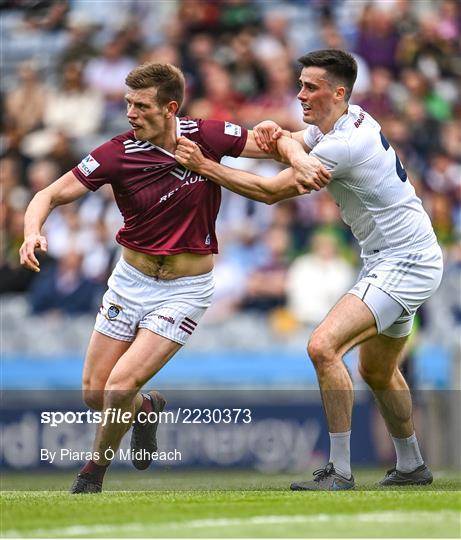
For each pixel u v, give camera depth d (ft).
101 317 71.61
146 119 67.10
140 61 175.11
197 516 52.95
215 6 178.19
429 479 75.61
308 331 143.84
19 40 184.44
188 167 68.13
